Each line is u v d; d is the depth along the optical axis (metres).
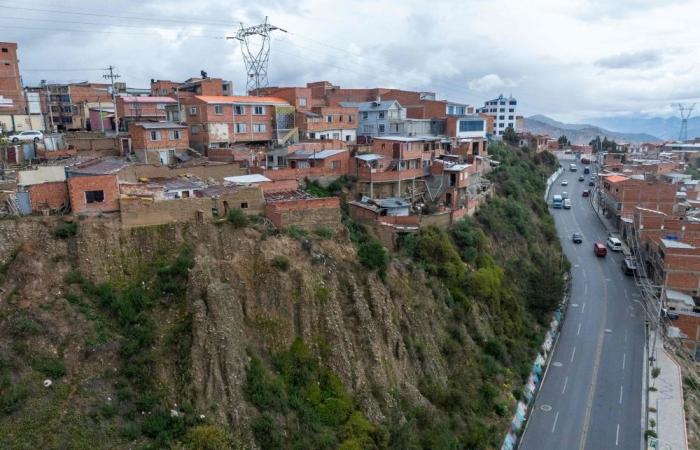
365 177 63.09
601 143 176.62
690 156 163.00
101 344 31.88
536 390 51.53
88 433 27.92
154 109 75.50
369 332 40.81
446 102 103.38
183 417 30.41
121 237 37.41
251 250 39.91
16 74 80.81
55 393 29.03
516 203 84.00
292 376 36.62
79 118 88.31
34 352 30.28
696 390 52.38
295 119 78.31
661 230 76.06
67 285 34.22
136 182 46.50
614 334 61.59
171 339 33.78
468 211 69.38
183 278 36.47
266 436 31.86
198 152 66.88
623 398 50.03
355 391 38.12
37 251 34.59
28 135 62.25
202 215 39.94
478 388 46.25
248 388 33.44
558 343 60.09
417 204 67.38
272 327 37.81
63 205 38.16
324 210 45.53
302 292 39.22
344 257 44.19
